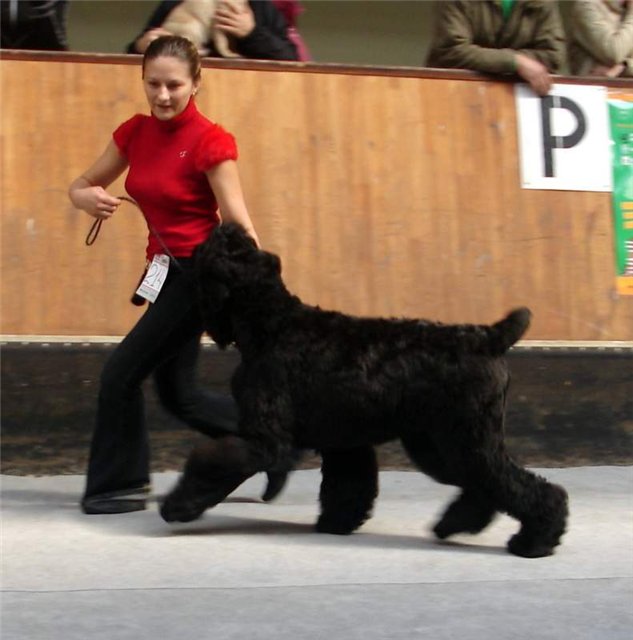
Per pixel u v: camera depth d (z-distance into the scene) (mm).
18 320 9914
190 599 6500
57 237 10023
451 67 10750
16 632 5973
